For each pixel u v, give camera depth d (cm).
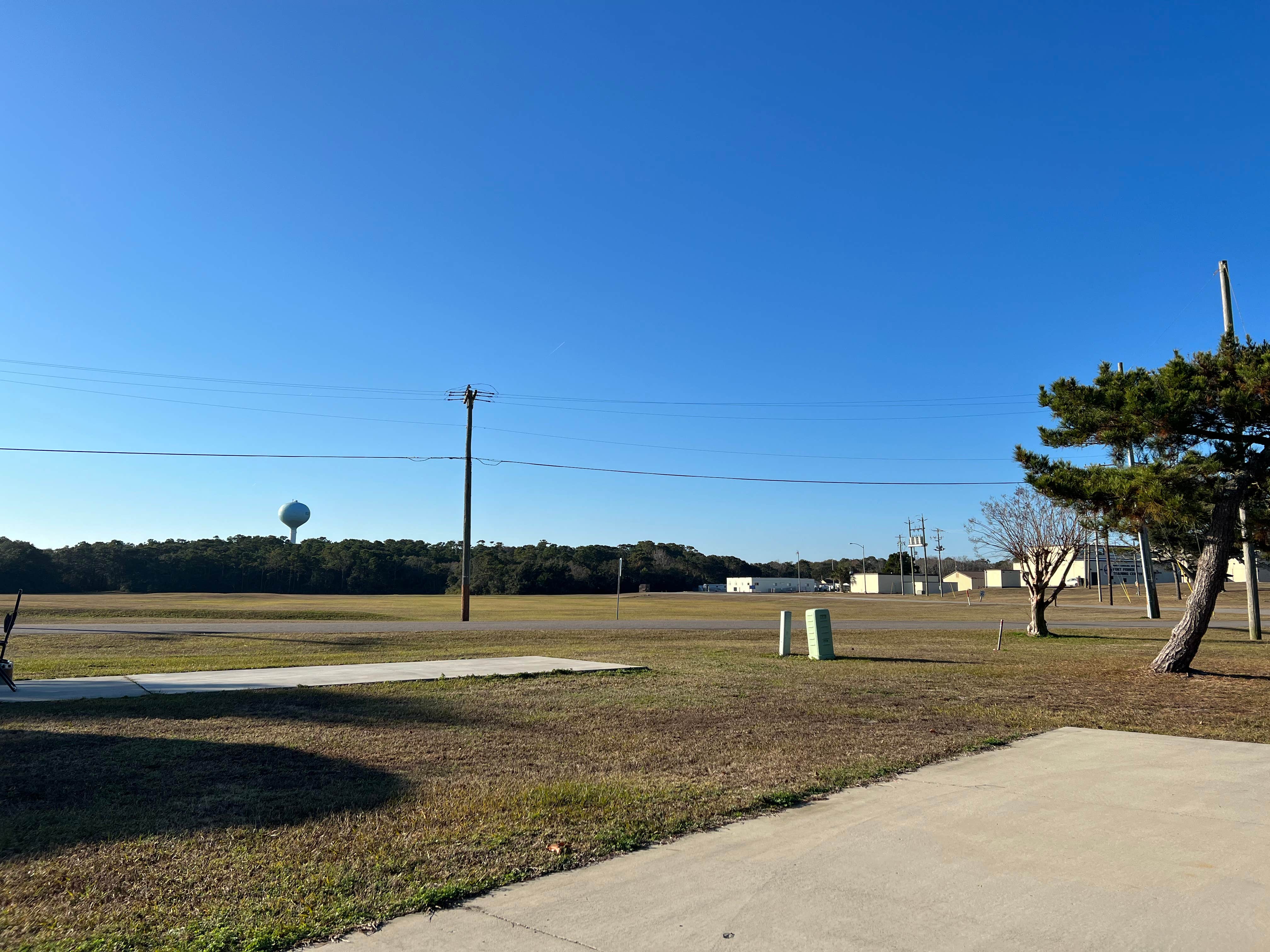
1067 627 3406
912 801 629
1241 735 908
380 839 539
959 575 12550
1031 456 1642
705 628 3173
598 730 942
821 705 1137
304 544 12988
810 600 8431
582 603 6744
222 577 11631
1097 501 1572
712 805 614
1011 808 605
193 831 555
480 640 2555
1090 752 811
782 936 386
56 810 606
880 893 439
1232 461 1468
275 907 428
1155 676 1477
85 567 11025
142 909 426
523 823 571
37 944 384
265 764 759
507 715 1047
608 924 404
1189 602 1518
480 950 375
